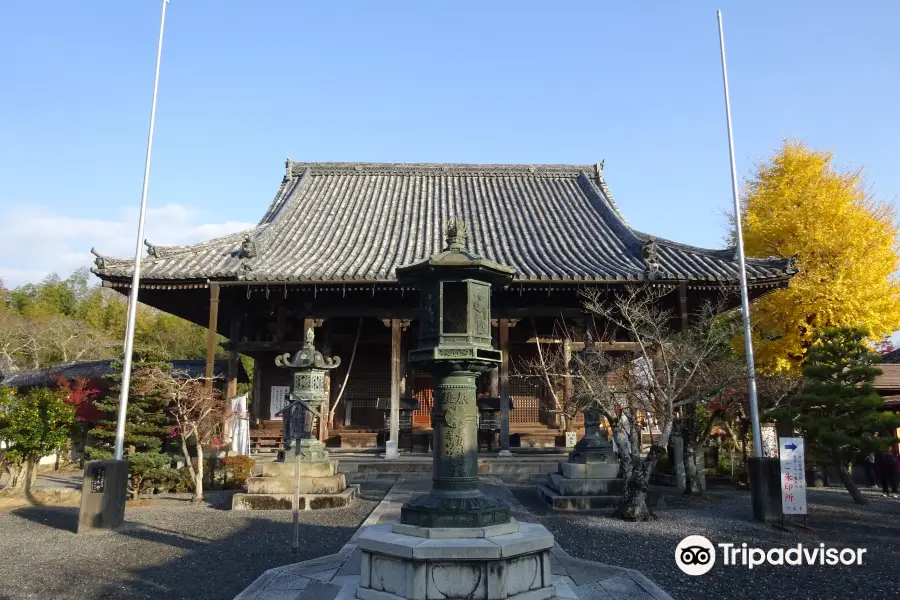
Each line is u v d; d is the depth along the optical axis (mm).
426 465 19047
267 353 24609
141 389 15781
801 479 11711
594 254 23188
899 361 27625
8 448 16422
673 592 7738
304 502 13430
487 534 6348
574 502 13266
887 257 24750
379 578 6266
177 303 23312
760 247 26469
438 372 7145
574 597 6559
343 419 24500
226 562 9164
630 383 14539
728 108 17234
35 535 11359
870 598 7609
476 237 25922
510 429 24203
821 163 26328
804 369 16078
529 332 24859
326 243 24891
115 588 7906
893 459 17672
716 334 17047
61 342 43875
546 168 32781
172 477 16234
